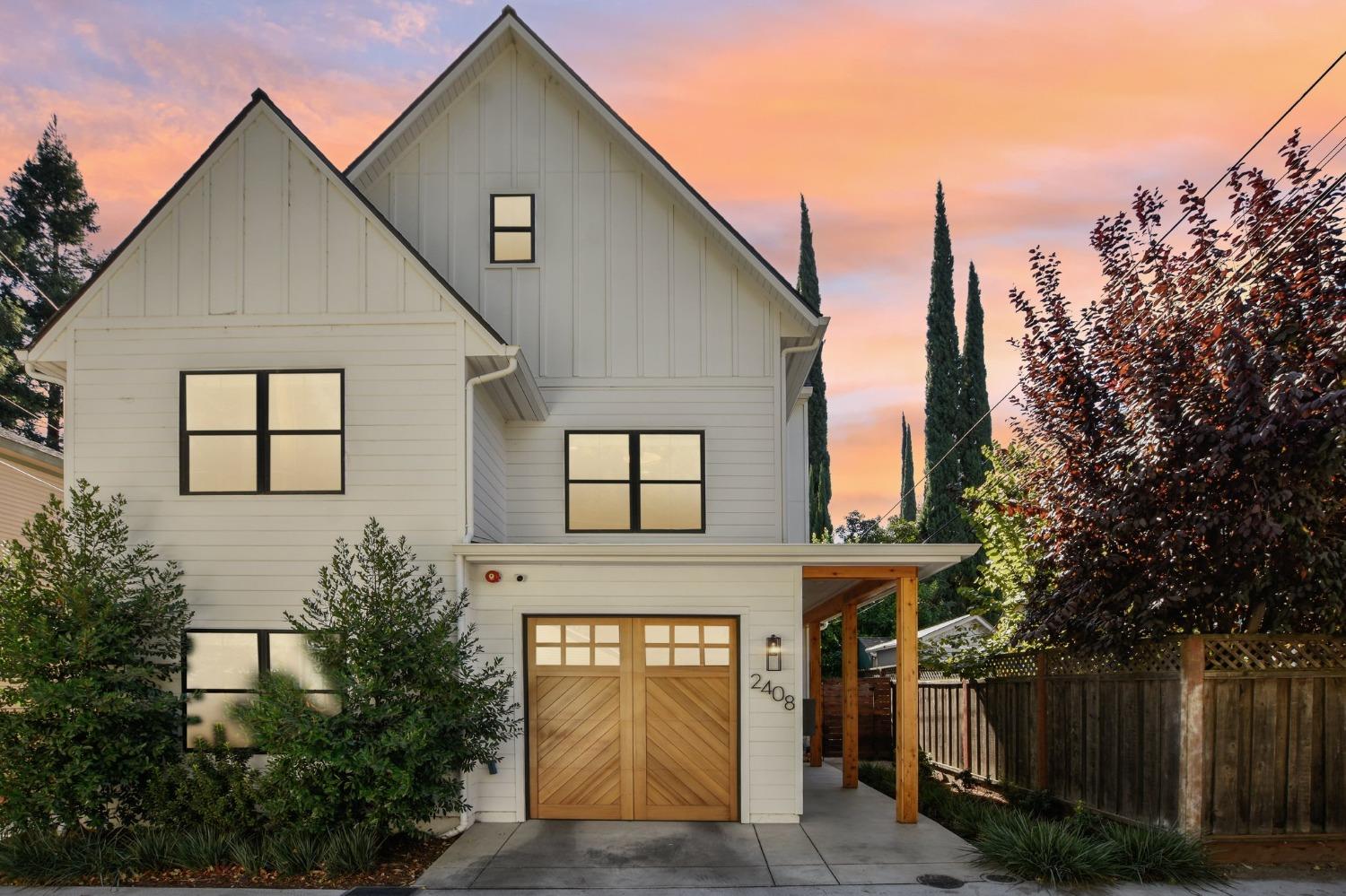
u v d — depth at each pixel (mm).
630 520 12570
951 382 34750
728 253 12766
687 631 10633
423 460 10539
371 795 8547
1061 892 7770
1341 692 9055
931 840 9531
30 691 8820
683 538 12508
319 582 10391
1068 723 11203
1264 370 9023
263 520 10484
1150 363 9992
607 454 12688
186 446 10602
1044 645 11359
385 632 9078
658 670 10578
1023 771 12391
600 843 9422
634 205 12930
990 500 13984
